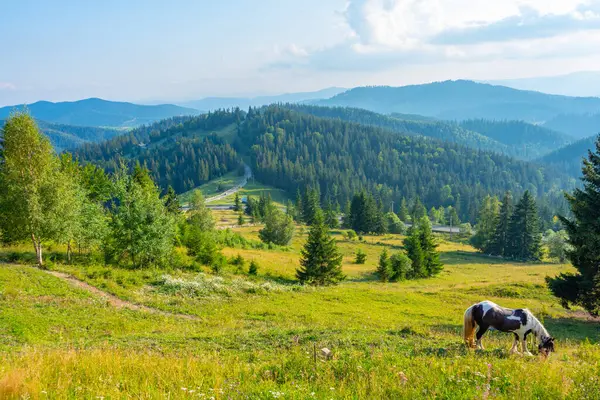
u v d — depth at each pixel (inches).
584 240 1128.8
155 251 1630.2
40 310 866.1
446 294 1678.2
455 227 7066.9
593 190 1147.3
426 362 443.2
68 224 1357.0
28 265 1266.0
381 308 1344.7
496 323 568.4
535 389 336.5
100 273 1317.7
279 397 311.1
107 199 2306.8
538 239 3949.3
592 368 424.2
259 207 6033.5
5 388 305.0
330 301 1414.9
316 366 414.0
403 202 7480.3
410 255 2679.6
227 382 357.7
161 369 393.1
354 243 4259.4
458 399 315.3
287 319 1066.7
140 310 1034.1
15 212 1267.2
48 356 430.3
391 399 321.7
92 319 871.7
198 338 675.4
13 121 1311.5
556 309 1424.7
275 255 2883.9
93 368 390.0
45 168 1359.5
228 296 1349.7
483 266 3326.8
